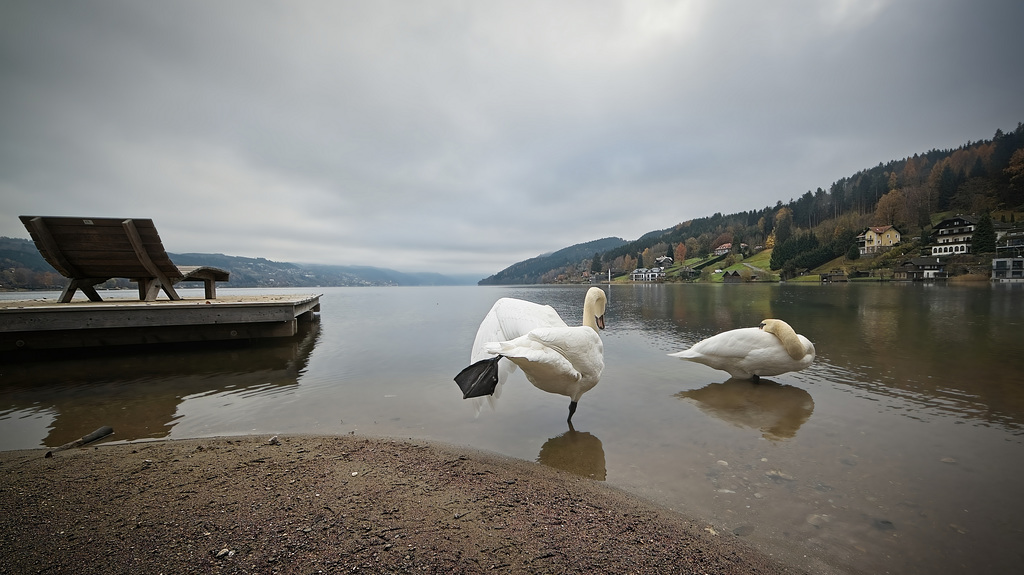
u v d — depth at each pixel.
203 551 3.19
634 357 12.02
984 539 3.73
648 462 5.27
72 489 4.25
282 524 3.59
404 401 7.84
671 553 3.43
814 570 3.34
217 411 7.23
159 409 7.31
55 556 3.13
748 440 5.94
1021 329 17.02
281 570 2.99
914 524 3.95
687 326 19.47
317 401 7.84
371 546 3.29
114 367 10.62
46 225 12.30
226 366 10.84
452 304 47.12
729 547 3.58
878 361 11.09
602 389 8.63
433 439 5.97
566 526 3.76
